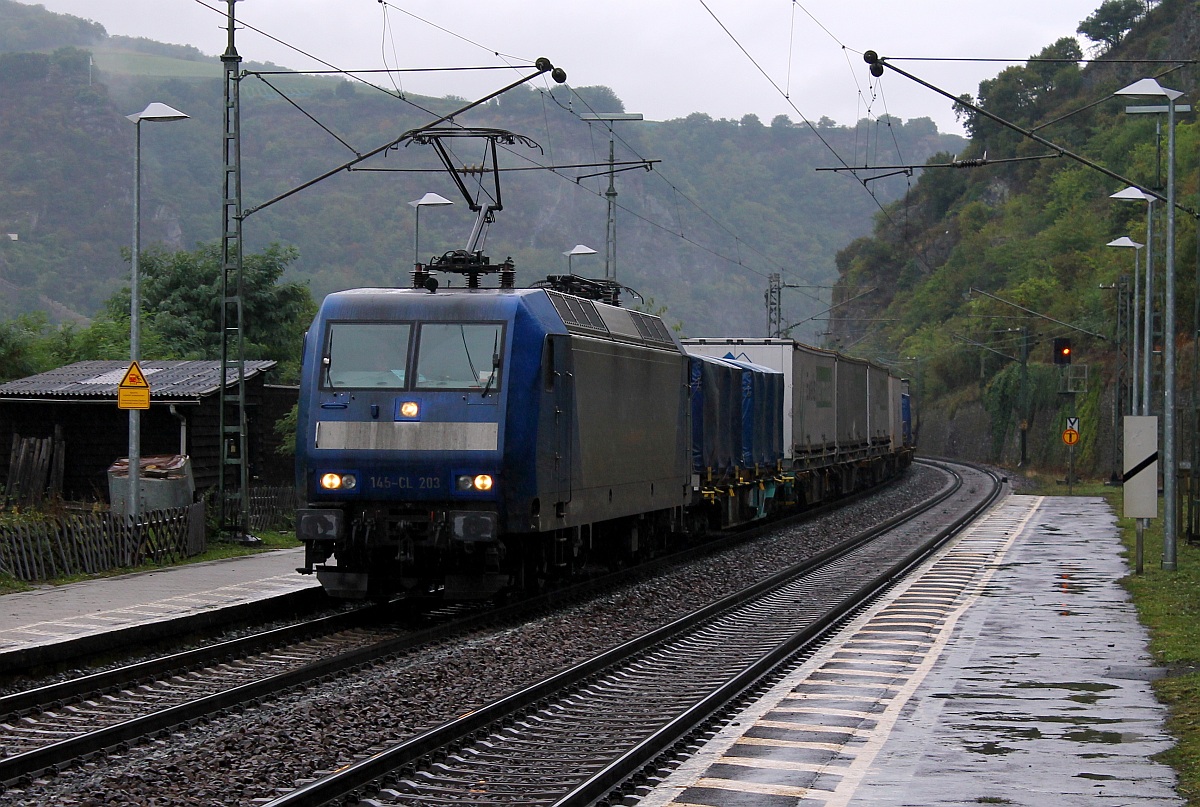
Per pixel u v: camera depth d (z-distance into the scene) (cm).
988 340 14738
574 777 1430
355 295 2669
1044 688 1916
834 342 16762
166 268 7775
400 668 2131
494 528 2491
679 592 3294
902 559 3953
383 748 1559
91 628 2328
